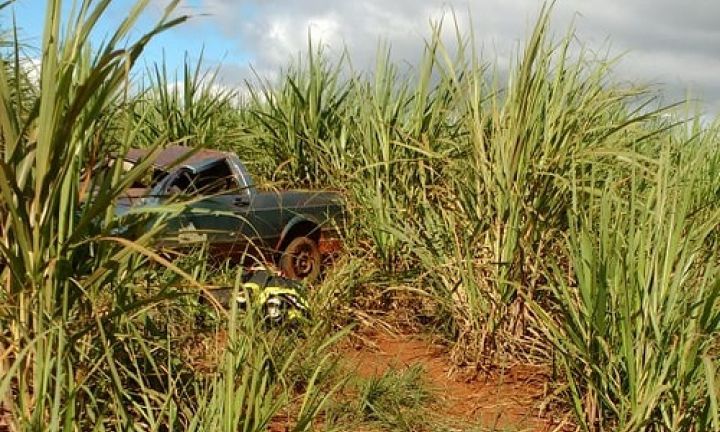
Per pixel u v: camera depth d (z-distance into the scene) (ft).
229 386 11.09
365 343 21.04
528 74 18.80
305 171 31.04
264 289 18.02
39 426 9.45
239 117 37.70
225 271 19.52
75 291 10.55
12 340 10.07
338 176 26.30
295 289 19.70
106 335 11.46
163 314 14.75
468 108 20.45
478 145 19.88
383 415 16.10
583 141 20.27
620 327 14.29
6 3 10.07
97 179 11.14
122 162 11.04
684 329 13.75
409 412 16.60
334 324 20.89
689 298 14.73
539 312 15.34
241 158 32.24
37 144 9.63
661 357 13.41
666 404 13.41
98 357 11.40
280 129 31.58
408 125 24.41
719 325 13.92
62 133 9.73
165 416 12.53
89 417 11.05
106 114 11.86
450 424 16.21
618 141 20.38
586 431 14.39
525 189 19.08
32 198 9.91
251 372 12.15
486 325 19.25
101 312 11.42
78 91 9.32
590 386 14.99
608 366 14.34
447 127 24.07
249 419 11.25
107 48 9.57
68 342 10.00
